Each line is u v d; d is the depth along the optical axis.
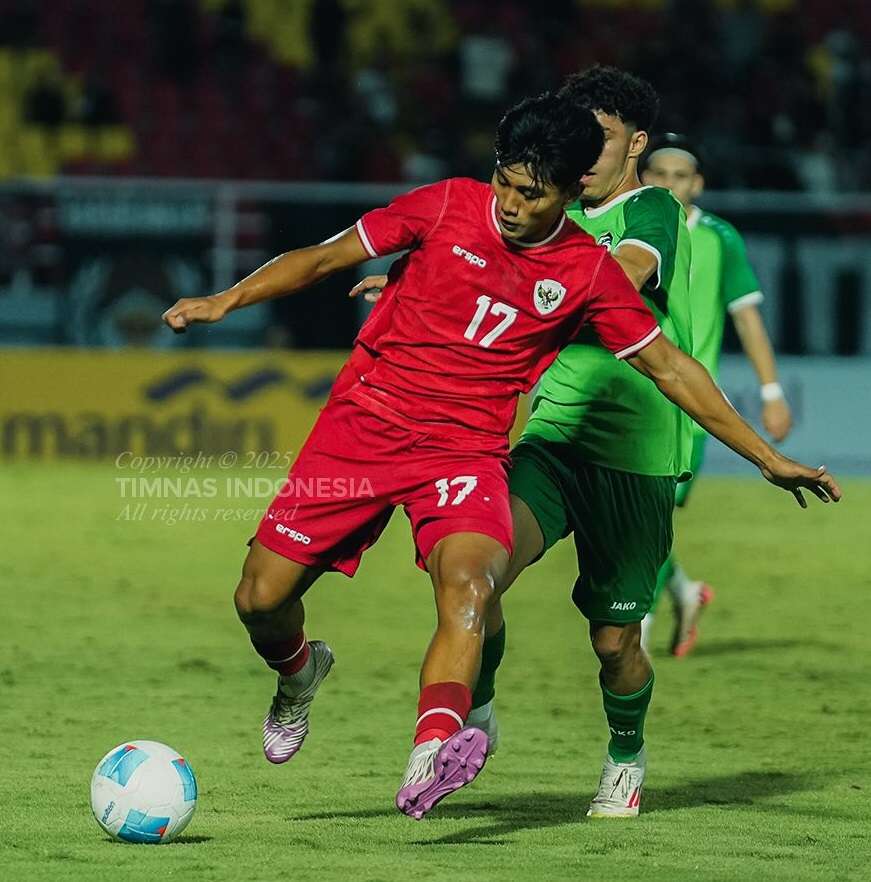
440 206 17.05
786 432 32.59
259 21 89.88
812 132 87.31
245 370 66.94
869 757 23.50
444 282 17.02
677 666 31.89
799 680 30.36
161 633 34.72
